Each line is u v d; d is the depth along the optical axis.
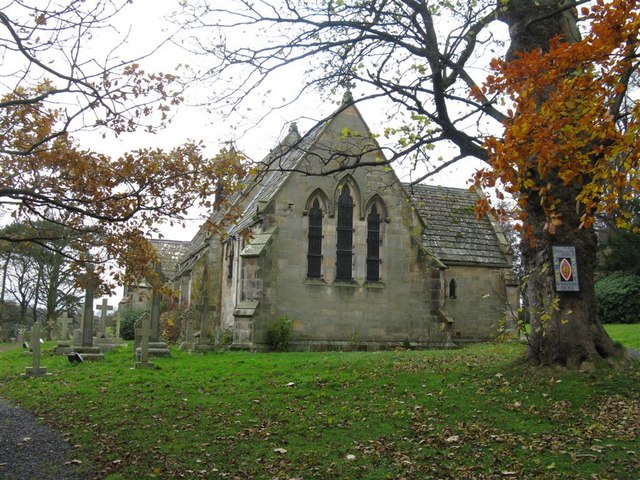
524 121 7.62
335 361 16.34
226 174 11.42
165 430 10.09
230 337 24.42
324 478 7.88
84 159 10.59
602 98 7.02
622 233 31.30
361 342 23.77
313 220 23.98
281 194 23.53
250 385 13.67
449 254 28.75
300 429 10.09
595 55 6.95
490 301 28.86
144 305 43.00
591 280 12.48
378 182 24.75
